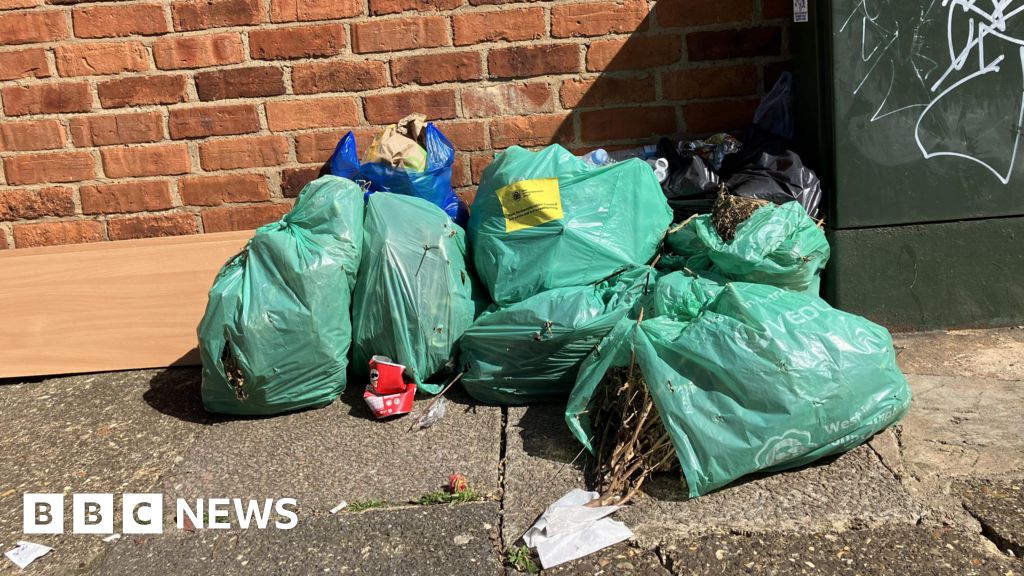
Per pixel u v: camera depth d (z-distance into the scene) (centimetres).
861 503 272
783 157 379
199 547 277
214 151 422
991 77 361
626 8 409
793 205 351
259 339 336
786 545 259
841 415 280
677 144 422
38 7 406
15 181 424
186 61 413
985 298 384
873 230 375
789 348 277
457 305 360
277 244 343
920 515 266
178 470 321
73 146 421
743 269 343
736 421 276
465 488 294
